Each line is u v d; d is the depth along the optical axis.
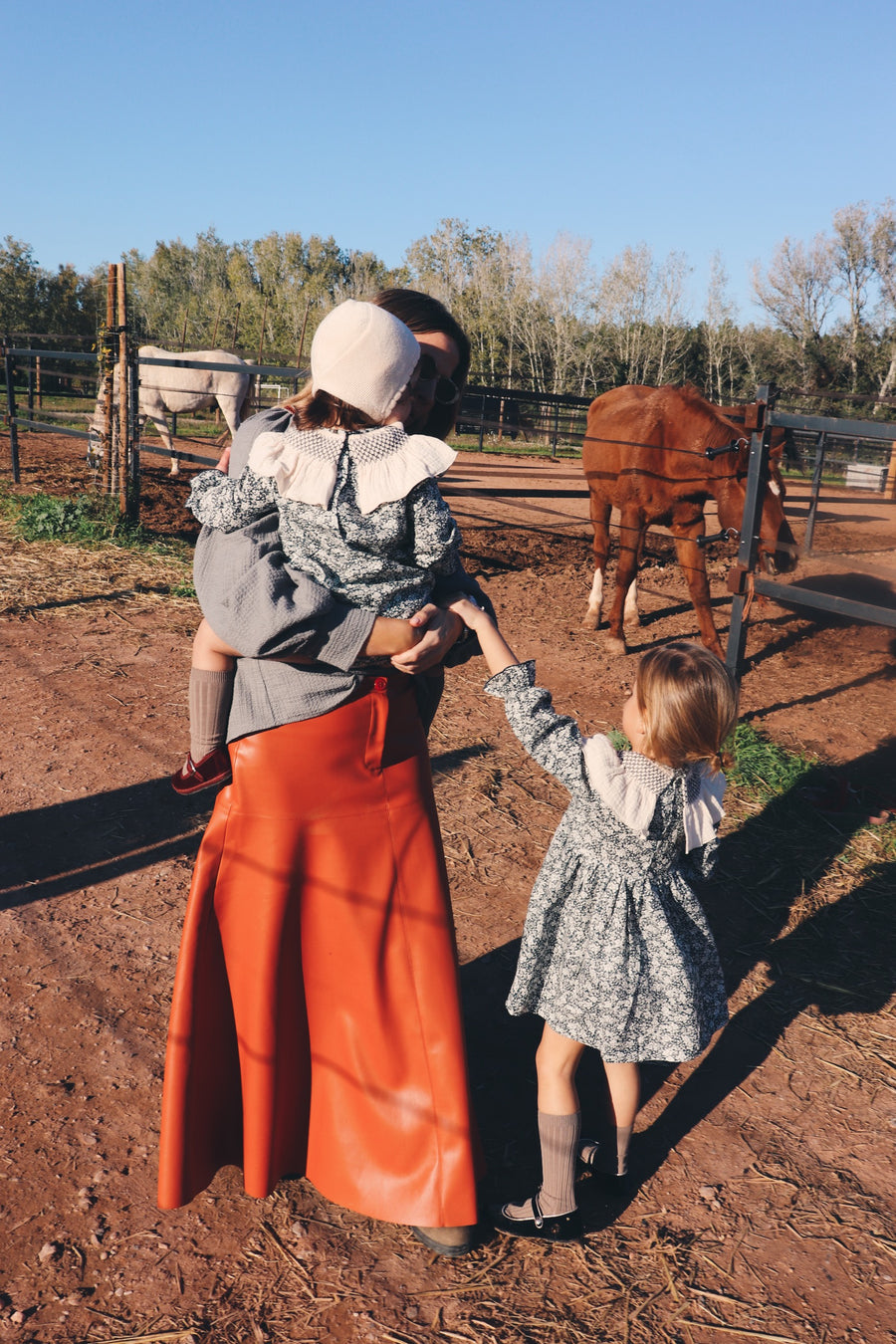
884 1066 2.54
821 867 3.51
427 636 1.65
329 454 1.55
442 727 4.70
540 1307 1.81
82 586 6.66
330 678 1.67
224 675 1.72
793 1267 1.92
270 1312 1.77
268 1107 1.81
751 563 4.54
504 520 10.81
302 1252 1.91
